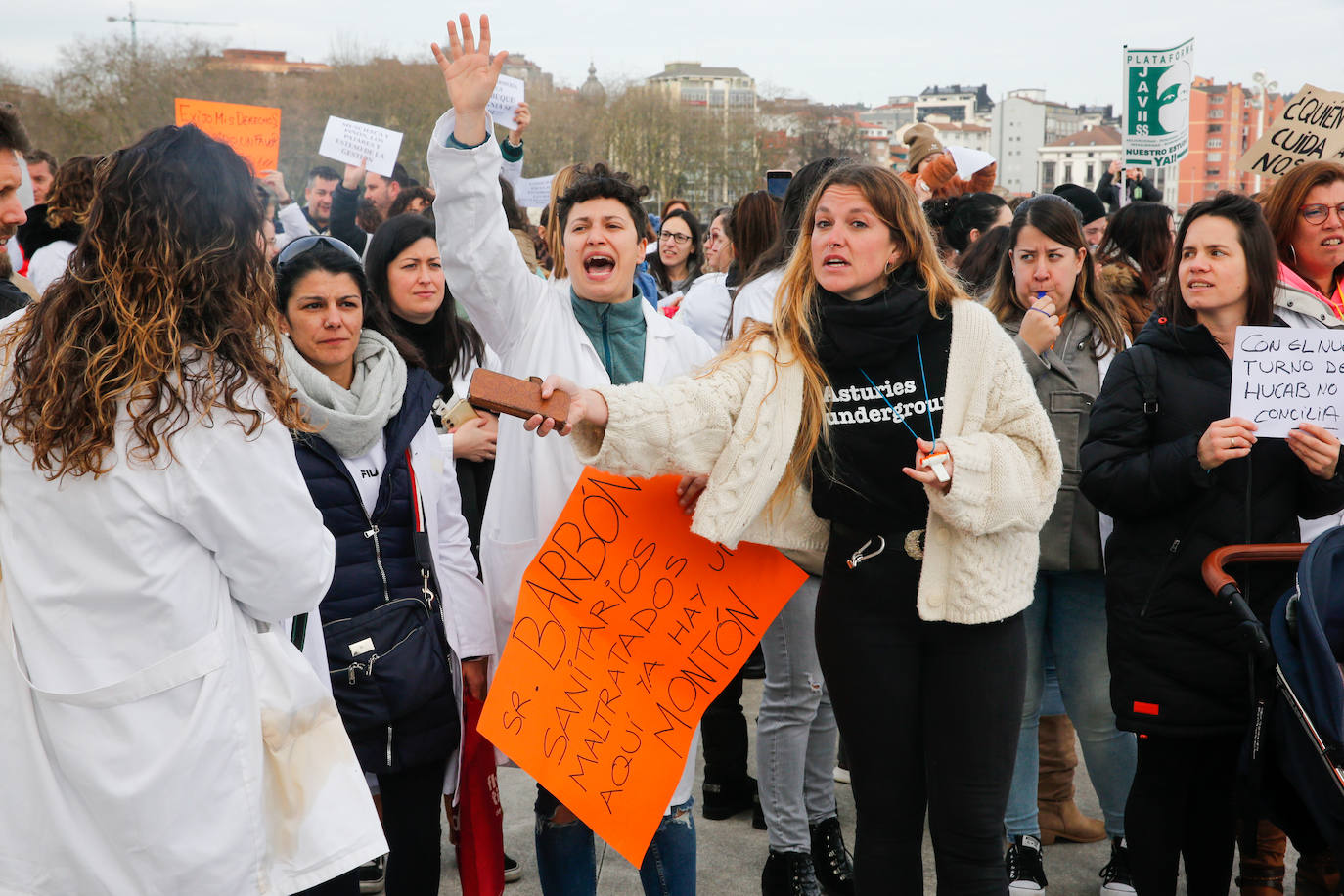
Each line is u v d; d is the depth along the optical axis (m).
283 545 2.03
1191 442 2.78
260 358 2.02
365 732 2.67
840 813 4.11
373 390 2.76
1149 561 2.88
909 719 2.53
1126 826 2.98
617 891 3.52
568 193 2.97
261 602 2.07
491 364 3.76
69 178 4.68
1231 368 2.88
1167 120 8.30
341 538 2.71
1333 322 3.18
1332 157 4.79
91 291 1.93
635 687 2.65
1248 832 2.65
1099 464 2.92
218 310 1.98
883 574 2.51
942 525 2.45
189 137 1.98
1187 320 3.00
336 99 47.66
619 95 61.47
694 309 5.05
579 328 2.98
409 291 3.53
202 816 1.99
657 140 58.75
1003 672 2.48
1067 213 3.54
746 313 3.62
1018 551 2.48
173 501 1.94
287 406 2.05
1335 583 2.47
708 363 2.58
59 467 1.92
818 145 73.38
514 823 4.01
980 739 2.47
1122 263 4.47
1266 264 2.91
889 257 2.48
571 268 2.97
